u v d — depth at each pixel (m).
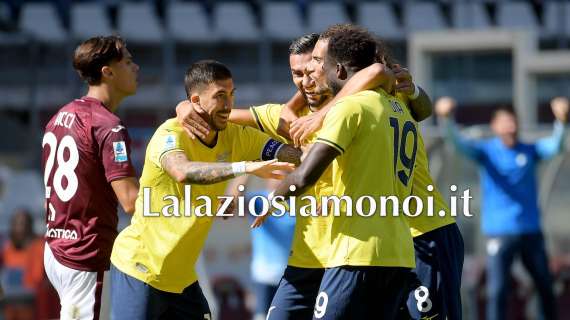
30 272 33.66
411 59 37.72
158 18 59.62
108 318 20.03
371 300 17.64
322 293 17.56
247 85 59.56
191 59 60.47
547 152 33.66
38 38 58.06
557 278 36.69
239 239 35.62
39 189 45.03
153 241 18.73
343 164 17.34
